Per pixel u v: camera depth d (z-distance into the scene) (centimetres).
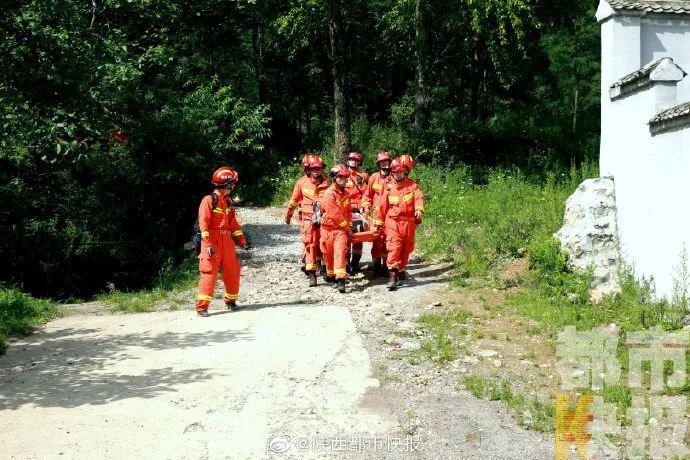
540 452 534
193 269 1282
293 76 2956
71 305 1092
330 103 3016
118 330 893
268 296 1068
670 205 834
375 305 970
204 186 1688
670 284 833
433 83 2738
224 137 2092
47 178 1606
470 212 1540
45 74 1030
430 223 1530
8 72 1060
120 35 1416
